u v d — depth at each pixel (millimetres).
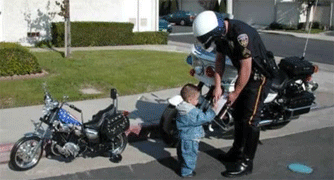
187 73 11109
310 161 5789
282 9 34531
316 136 6875
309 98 6742
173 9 45031
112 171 5336
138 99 8461
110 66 11656
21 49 10023
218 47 5328
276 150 6188
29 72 9961
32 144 5305
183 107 5070
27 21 16359
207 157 5859
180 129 5121
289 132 7070
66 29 12859
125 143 5832
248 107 5273
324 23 33188
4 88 8641
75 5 17609
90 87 9250
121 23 17922
